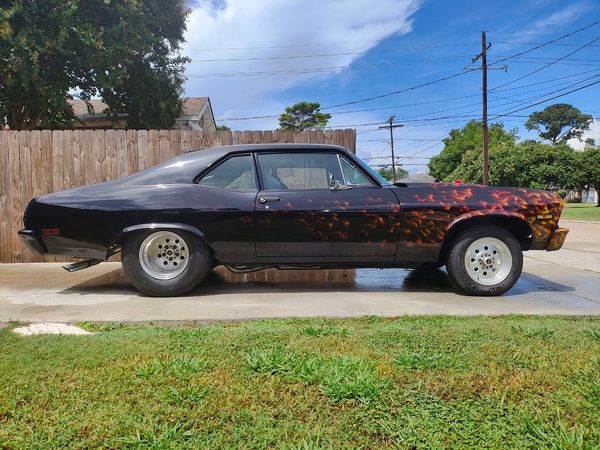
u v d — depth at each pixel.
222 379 2.05
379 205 4.00
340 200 4.02
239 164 4.23
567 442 1.54
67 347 2.48
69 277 5.06
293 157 4.27
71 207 3.99
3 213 5.96
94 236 3.99
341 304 3.74
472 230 4.05
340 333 2.75
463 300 3.92
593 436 1.59
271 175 4.22
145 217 3.96
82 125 18.06
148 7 15.67
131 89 16.95
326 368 2.13
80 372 2.12
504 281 4.06
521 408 1.79
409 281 4.86
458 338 2.63
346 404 1.84
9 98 13.79
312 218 3.98
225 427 1.67
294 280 4.92
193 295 4.14
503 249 4.09
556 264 6.06
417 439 1.60
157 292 4.04
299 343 2.54
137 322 3.15
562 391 1.92
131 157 6.04
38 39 12.32
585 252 7.39
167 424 1.68
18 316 3.33
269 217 3.99
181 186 4.09
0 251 6.00
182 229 3.96
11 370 2.15
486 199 4.05
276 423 1.70
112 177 6.02
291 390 1.95
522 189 4.18
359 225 3.99
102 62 13.73
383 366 2.17
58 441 1.58
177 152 6.07
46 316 3.33
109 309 3.56
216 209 3.98
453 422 1.70
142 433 1.61
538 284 4.67
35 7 12.05
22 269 5.57
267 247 4.04
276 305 3.70
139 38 14.62
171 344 2.53
